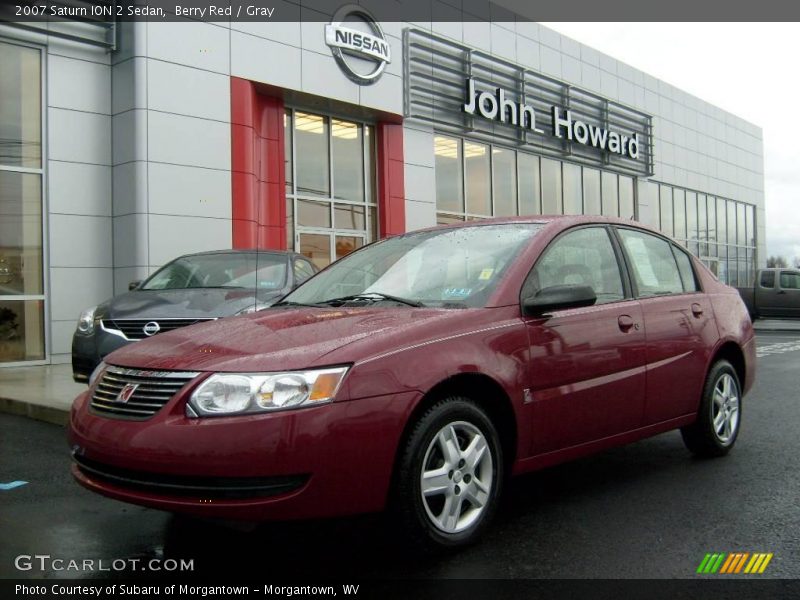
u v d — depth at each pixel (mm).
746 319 5695
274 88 14539
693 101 30953
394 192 17484
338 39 15602
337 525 3896
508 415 3715
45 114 11805
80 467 3449
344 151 16781
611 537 3678
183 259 8336
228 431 2980
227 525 3203
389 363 3240
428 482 3332
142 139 12258
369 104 16438
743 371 5586
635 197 26859
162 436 3045
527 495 4434
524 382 3738
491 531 3781
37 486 4711
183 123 12828
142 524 3963
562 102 23062
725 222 33688
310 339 3361
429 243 4609
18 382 9070
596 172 25000
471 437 3545
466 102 19078
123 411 3273
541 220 4500
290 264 8062
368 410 3127
